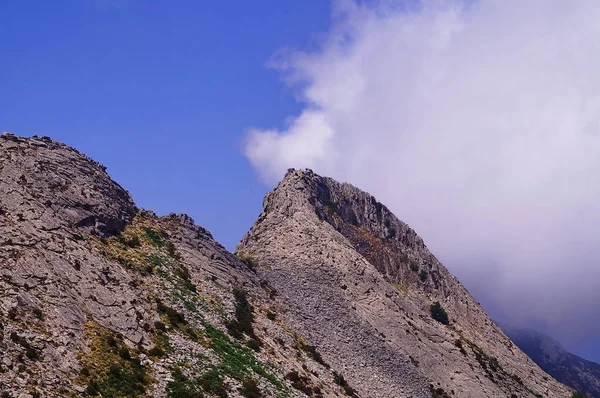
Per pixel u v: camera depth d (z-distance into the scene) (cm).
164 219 9750
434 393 9838
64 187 8131
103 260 7381
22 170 7856
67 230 7444
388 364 9850
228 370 6825
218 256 9719
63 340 5753
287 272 11075
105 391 5444
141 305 7062
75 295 6488
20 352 5250
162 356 6431
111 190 8994
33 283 6241
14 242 6625
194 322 7519
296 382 7606
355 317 10581
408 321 11306
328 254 11869
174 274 8319
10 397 4688
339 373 8931
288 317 9612
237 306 8669
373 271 12050
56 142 8900
